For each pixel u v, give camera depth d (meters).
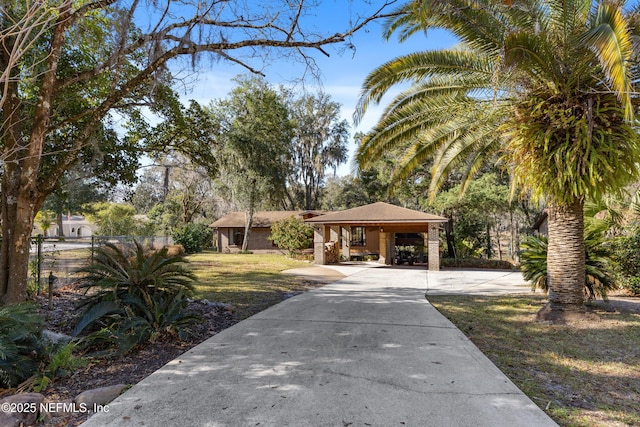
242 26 7.05
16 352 3.70
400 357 4.68
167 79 7.77
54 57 5.98
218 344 5.27
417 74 7.75
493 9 6.18
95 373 4.23
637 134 6.31
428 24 6.95
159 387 3.75
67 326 5.77
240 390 3.66
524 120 6.91
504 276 15.54
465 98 8.26
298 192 42.31
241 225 31.19
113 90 6.79
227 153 27.38
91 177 8.80
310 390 3.65
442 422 3.02
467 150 9.47
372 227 24.92
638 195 9.92
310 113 38.31
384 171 25.53
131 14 6.28
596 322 6.57
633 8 5.81
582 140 6.19
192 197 37.41
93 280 5.83
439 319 6.94
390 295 10.12
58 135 8.23
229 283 12.16
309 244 25.67
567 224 6.86
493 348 5.19
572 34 5.87
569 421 3.11
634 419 3.14
